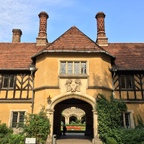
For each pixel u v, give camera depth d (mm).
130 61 13422
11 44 16297
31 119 10250
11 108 12062
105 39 15852
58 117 15445
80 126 26578
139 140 9164
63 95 10758
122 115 11812
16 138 9289
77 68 11438
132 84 12297
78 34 13234
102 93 10875
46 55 11633
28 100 12055
